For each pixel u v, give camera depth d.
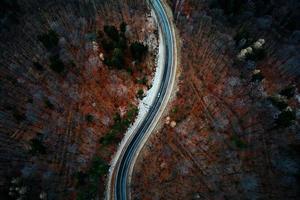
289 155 64.88
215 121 68.25
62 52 71.75
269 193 60.94
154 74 73.38
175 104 70.19
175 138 66.75
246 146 66.19
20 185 59.28
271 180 62.50
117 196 61.97
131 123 68.56
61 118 67.25
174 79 72.88
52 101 67.94
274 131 67.94
